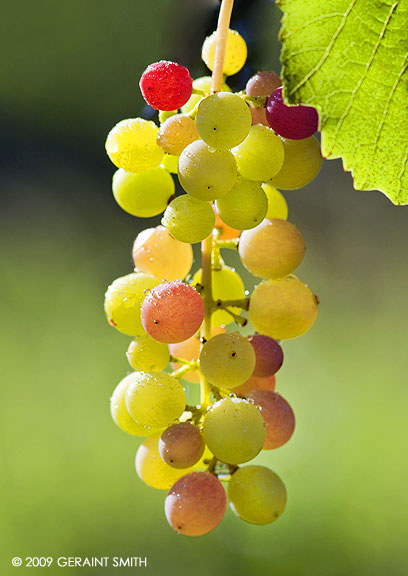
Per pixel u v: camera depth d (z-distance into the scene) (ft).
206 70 1.32
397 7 1.12
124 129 1.19
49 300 3.77
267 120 1.16
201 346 1.21
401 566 2.57
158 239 1.22
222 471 1.23
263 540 2.63
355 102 1.15
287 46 1.13
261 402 1.21
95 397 3.22
